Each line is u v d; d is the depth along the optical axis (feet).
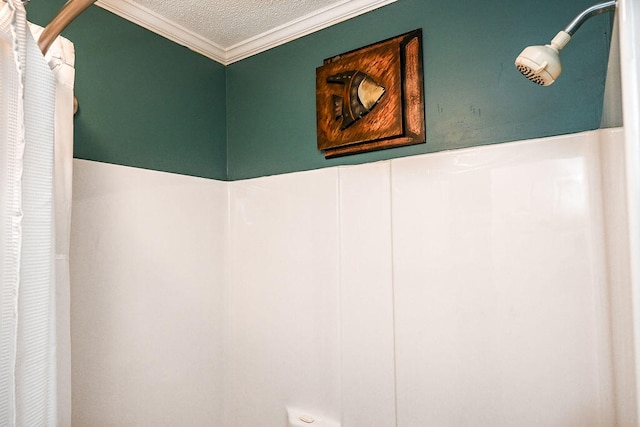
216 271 4.94
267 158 4.99
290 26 4.79
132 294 4.10
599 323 3.05
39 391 2.55
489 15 3.73
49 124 2.62
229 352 4.99
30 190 2.49
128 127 4.27
